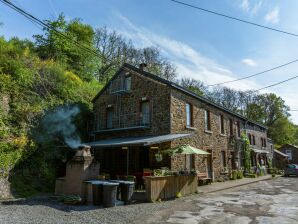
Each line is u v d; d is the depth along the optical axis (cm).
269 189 1702
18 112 1530
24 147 1428
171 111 1694
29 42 2711
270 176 2889
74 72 2819
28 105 1630
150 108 1814
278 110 5847
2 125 1377
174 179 1325
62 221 805
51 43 2752
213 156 2130
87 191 1113
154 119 1769
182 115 1802
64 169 1700
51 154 1622
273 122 5881
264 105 5881
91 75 3152
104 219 846
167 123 1680
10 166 1318
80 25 3145
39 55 2670
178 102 1780
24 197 1234
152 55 4700
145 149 1747
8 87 1536
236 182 2097
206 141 2056
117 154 1942
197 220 847
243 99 5772
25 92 1667
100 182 1100
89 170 1166
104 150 2055
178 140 1706
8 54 1806
